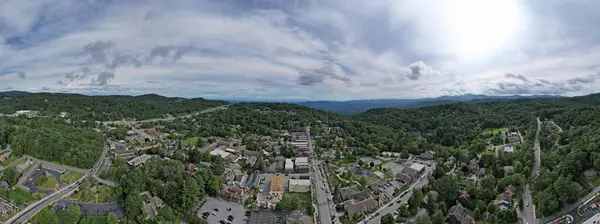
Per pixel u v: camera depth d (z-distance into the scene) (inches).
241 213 6998.0
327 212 7160.4
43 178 7057.1
